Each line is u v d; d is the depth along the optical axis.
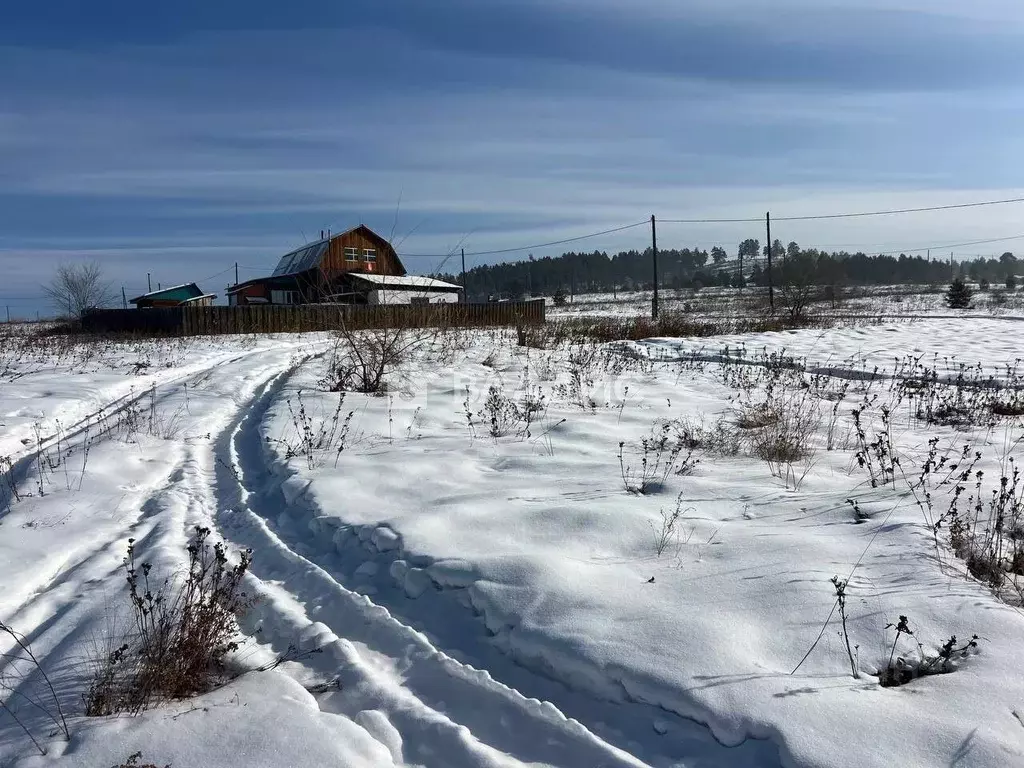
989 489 5.02
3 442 8.12
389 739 2.79
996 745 2.36
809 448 6.67
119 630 3.69
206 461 7.36
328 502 5.28
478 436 7.54
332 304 11.16
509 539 4.38
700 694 2.75
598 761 2.58
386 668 3.36
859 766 2.33
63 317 42.81
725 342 18.25
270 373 13.50
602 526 4.46
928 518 4.40
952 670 2.89
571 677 3.07
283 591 4.21
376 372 10.98
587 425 7.82
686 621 3.22
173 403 10.09
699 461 6.22
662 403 9.38
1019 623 3.12
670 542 4.22
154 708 3.02
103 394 11.20
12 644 3.75
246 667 3.40
